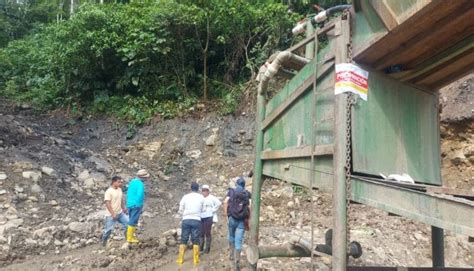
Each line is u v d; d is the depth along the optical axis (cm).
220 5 1421
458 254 896
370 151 426
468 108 1098
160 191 1132
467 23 376
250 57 1494
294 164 509
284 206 1044
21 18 2414
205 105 1455
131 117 1462
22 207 904
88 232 862
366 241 880
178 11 1416
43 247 786
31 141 1231
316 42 484
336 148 413
